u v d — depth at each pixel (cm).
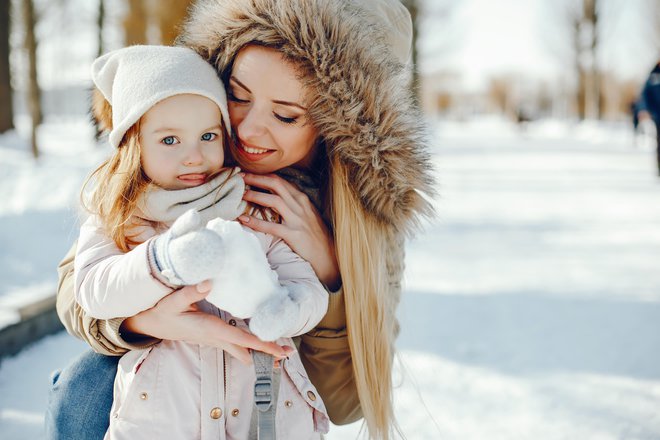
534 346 394
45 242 551
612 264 595
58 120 3250
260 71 161
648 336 406
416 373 356
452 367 365
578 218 839
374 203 171
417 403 322
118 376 153
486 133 3619
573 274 563
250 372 151
